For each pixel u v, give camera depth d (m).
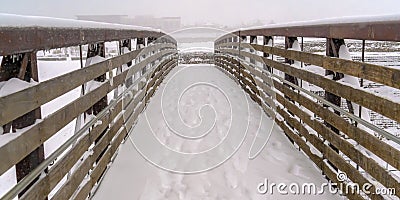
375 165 1.77
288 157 3.04
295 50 3.24
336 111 2.33
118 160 3.02
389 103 1.61
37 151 1.49
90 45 2.56
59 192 1.67
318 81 2.57
